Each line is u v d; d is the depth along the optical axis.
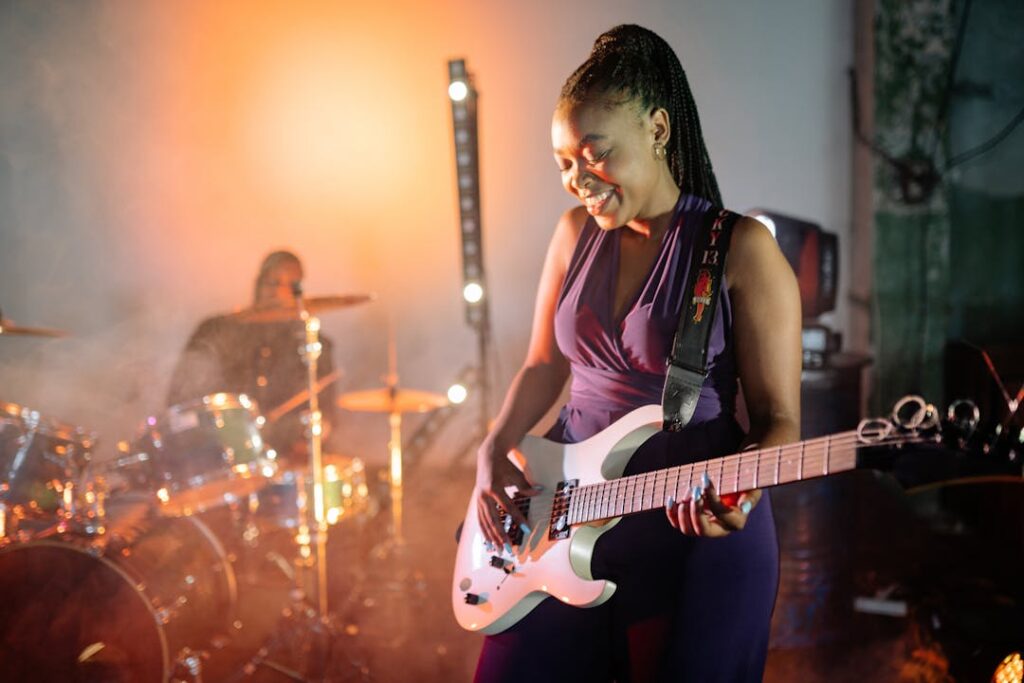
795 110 5.35
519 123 5.64
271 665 3.52
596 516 1.75
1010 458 1.28
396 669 3.67
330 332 5.88
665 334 1.76
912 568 4.30
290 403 4.63
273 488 4.09
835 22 5.28
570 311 1.88
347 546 4.61
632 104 1.75
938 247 5.05
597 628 1.84
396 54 5.74
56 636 2.99
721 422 1.75
